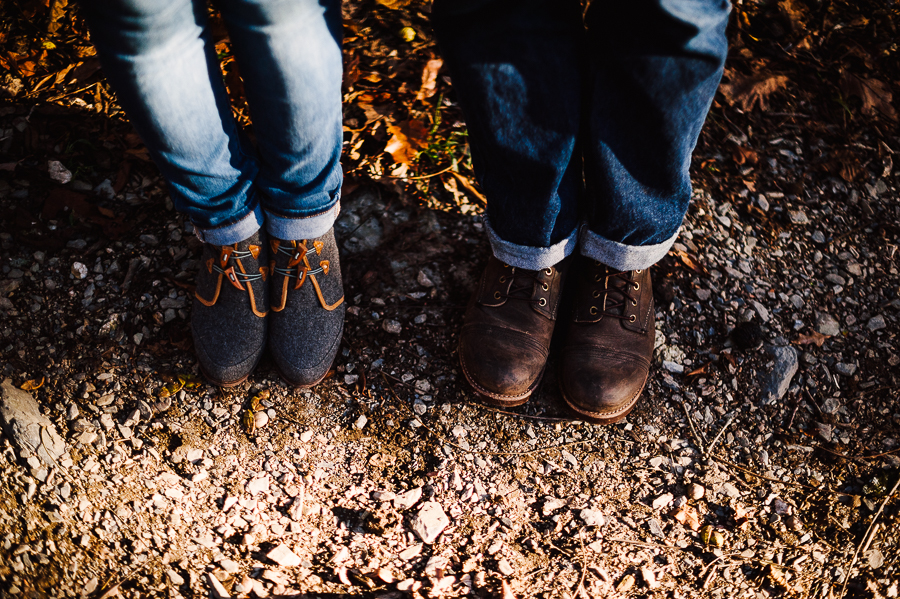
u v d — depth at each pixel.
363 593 1.39
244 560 1.39
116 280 1.61
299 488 1.47
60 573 1.31
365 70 1.98
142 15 0.87
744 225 1.88
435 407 1.56
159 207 1.72
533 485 1.51
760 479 1.55
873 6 2.23
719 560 1.47
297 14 0.94
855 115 2.09
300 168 1.17
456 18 1.04
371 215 1.79
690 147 1.16
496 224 1.39
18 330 1.53
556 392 1.59
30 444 1.42
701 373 1.64
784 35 2.19
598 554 1.46
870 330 1.76
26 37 1.90
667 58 1.01
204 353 1.44
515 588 1.41
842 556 1.50
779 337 1.70
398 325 1.64
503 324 1.48
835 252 1.88
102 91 1.85
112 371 1.52
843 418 1.63
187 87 1.01
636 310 1.51
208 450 1.48
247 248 1.33
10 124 1.76
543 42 1.06
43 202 1.67
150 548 1.38
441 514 1.47
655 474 1.54
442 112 1.94
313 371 1.47
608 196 1.25
